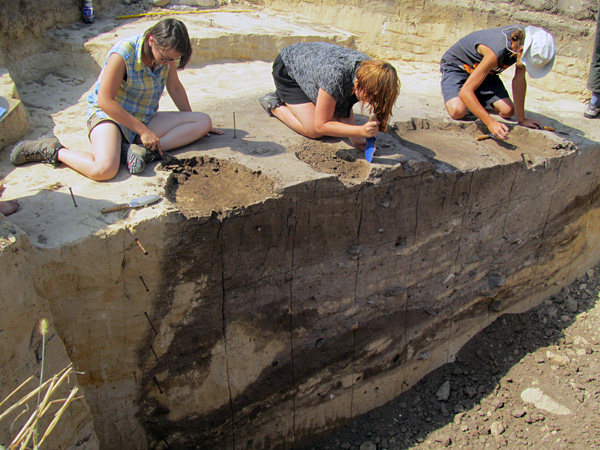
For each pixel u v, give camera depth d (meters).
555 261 5.01
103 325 2.89
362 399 4.32
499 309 4.83
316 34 5.77
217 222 2.97
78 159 3.05
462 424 4.19
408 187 3.66
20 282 2.37
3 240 2.31
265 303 3.44
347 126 3.38
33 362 2.49
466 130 4.53
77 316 2.79
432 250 4.08
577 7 5.46
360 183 3.41
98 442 2.98
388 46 6.16
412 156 3.66
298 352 3.78
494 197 4.16
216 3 6.39
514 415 4.20
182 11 5.95
